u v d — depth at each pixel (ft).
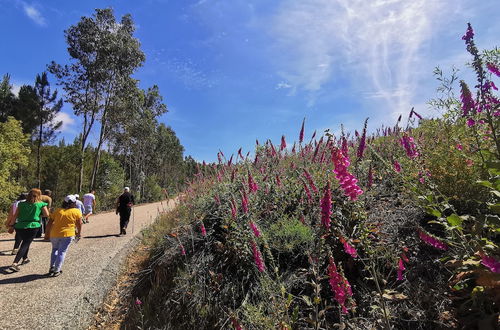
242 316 11.88
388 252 9.44
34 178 97.19
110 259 23.35
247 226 14.28
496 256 7.05
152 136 148.87
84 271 21.07
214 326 12.87
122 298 18.12
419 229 8.50
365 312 9.68
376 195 14.67
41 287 18.53
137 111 121.08
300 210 14.71
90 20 99.96
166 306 15.19
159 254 20.81
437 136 14.02
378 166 17.15
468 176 10.57
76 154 96.37
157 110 156.87
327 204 7.47
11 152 67.10
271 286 10.87
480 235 8.46
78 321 15.01
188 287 14.93
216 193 20.40
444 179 11.07
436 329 8.21
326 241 11.50
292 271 12.69
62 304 16.21
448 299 8.50
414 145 12.63
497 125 8.07
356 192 7.48
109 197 93.81
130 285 19.31
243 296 13.21
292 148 21.94
